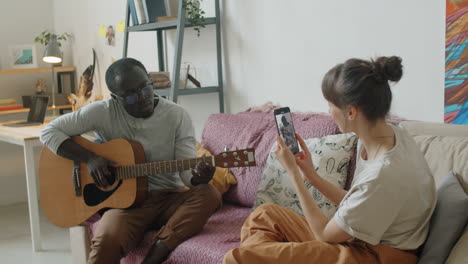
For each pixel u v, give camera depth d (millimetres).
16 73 4215
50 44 4070
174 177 2355
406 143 1429
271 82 2803
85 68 4492
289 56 2676
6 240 3359
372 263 1399
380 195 1334
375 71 1375
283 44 2699
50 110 4387
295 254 1435
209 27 3146
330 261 1415
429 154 1723
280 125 1682
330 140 2066
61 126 2309
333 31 2439
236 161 2084
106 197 2242
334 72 1425
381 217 1343
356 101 1374
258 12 2814
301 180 1537
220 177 2447
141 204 2213
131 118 2297
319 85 2539
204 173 2105
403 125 1939
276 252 1451
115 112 2307
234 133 2547
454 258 1351
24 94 4535
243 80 2980
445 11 2006
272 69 2785
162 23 3086
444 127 1833
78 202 2328
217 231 2072
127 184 2205
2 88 4438
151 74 3164
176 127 2311
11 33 4531
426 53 2094
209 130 2697
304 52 2594
